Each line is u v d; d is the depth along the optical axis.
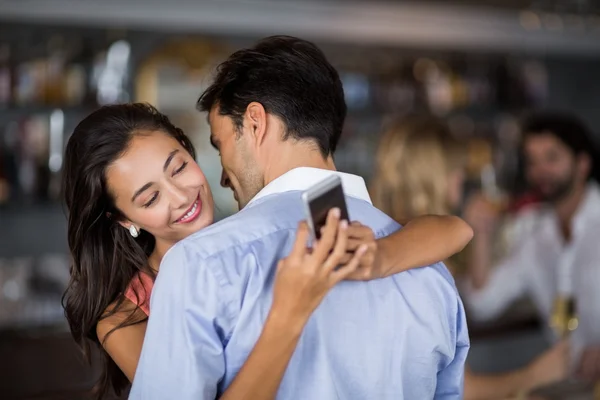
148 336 1.14
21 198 4.12
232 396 1.09
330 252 1.02
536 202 4.69
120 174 1.39
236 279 1.12
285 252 1.15
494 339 3.36
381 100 4.92
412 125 3.06
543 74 5.50
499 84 5.23
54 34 4.18
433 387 1.29
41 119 4.14
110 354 1.46
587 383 2.75
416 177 2.97
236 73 1.24
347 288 1.20
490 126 5.26
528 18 5.08
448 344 1.29
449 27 5.01
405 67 5.02
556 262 3.31
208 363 1.12
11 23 4.09
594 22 4.55
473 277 3.71
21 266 4.19
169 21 4.37
